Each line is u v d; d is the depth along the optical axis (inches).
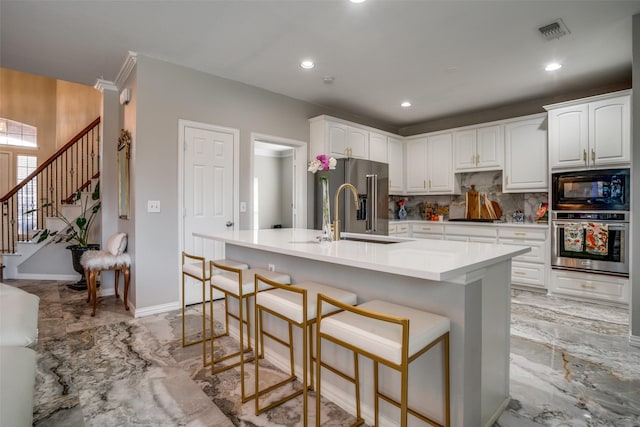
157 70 131.4
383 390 64.8
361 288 71.7
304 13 101.0
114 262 131.6
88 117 235.0
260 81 154.4
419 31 110.7
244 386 77.6
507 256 63.8
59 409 70.6
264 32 112.0
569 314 130.9
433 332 51.8
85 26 108.0
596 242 141.2
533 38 114.2
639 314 101.7
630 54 125.6
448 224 195.9
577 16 101.0
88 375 84.4
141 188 127.6
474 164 191.9
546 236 158.4
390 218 231.9
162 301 133.3
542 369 87.9
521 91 165.9
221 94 149.0
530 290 164.7
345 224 172.6
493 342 66.7
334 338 54.1
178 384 80.4
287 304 64.1
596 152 142.4
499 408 69.0
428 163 213.2
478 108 194.1
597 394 76.5
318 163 88.1
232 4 96.6
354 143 189.8
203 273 91.7
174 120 135.7
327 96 173.9
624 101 136.2
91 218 174.7
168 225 134.5
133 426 65.4
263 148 295.4
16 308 67.0
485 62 133.4
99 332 112.0
